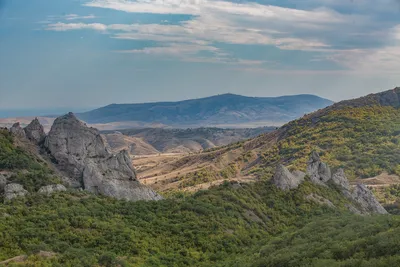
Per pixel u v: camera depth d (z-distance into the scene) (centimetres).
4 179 7700
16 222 6631
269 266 6588
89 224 7100
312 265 5984
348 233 7262
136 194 8994
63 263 5825
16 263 5512
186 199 9319
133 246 6875
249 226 8831
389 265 5259
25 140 9319
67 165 9031
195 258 7225
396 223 7369
